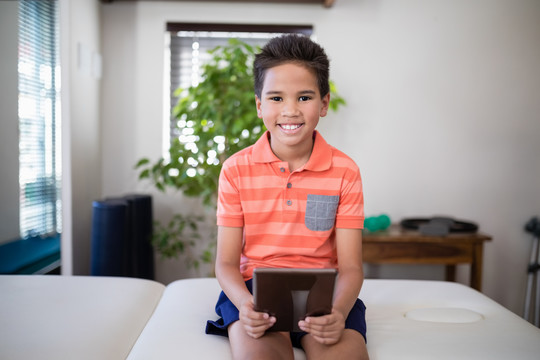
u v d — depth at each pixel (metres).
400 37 2.78
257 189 1.17
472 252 2.39
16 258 2.56
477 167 2.83
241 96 2.42
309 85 1.10
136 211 2.46
